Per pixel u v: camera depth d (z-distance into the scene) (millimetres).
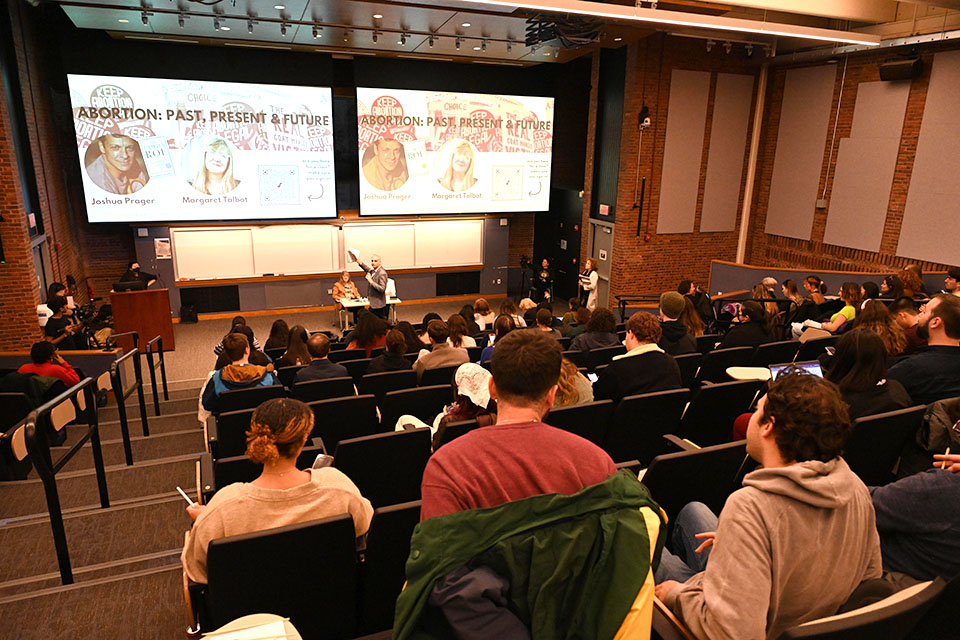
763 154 12125
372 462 2869
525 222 14672
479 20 8406
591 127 12352
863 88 10047
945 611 1547
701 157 11852
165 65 10352
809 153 11125
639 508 957
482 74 12008
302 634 1985
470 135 12211
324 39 9688
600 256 12539
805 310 7191
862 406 2594
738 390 3568
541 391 1052
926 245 9281
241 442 3486
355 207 13094
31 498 4125
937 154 9023
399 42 9805
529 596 883
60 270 10180
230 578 1811
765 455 1392
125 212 10680
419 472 2994
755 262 12531
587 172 12656
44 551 3338
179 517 3641
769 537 1207
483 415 2795
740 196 12430
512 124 12430
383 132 11672
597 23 8367
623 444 3363
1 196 7996
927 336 3816
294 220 11727
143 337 9664
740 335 5238
